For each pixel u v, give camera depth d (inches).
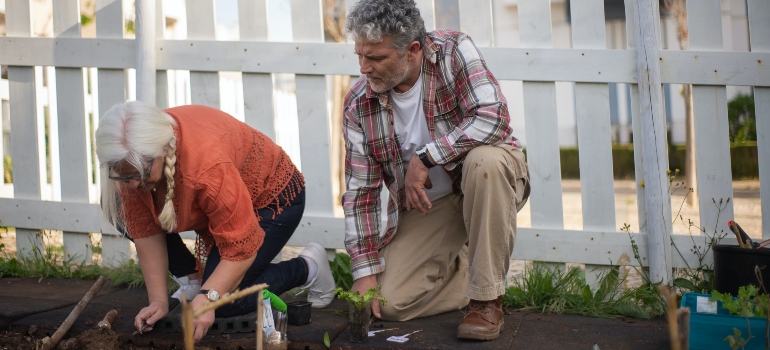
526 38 139.7
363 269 114.6
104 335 101.6
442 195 117.8
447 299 120.4
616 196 410.0
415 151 110.9
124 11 157.4
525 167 107.6
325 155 148.9
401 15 101.3
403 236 118.3
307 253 121.8
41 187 165.0
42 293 134.7
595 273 138.8
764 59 129.6
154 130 88.4
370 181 116.5
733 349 84.4
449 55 108.0
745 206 298.7
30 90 162.7
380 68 103.2
